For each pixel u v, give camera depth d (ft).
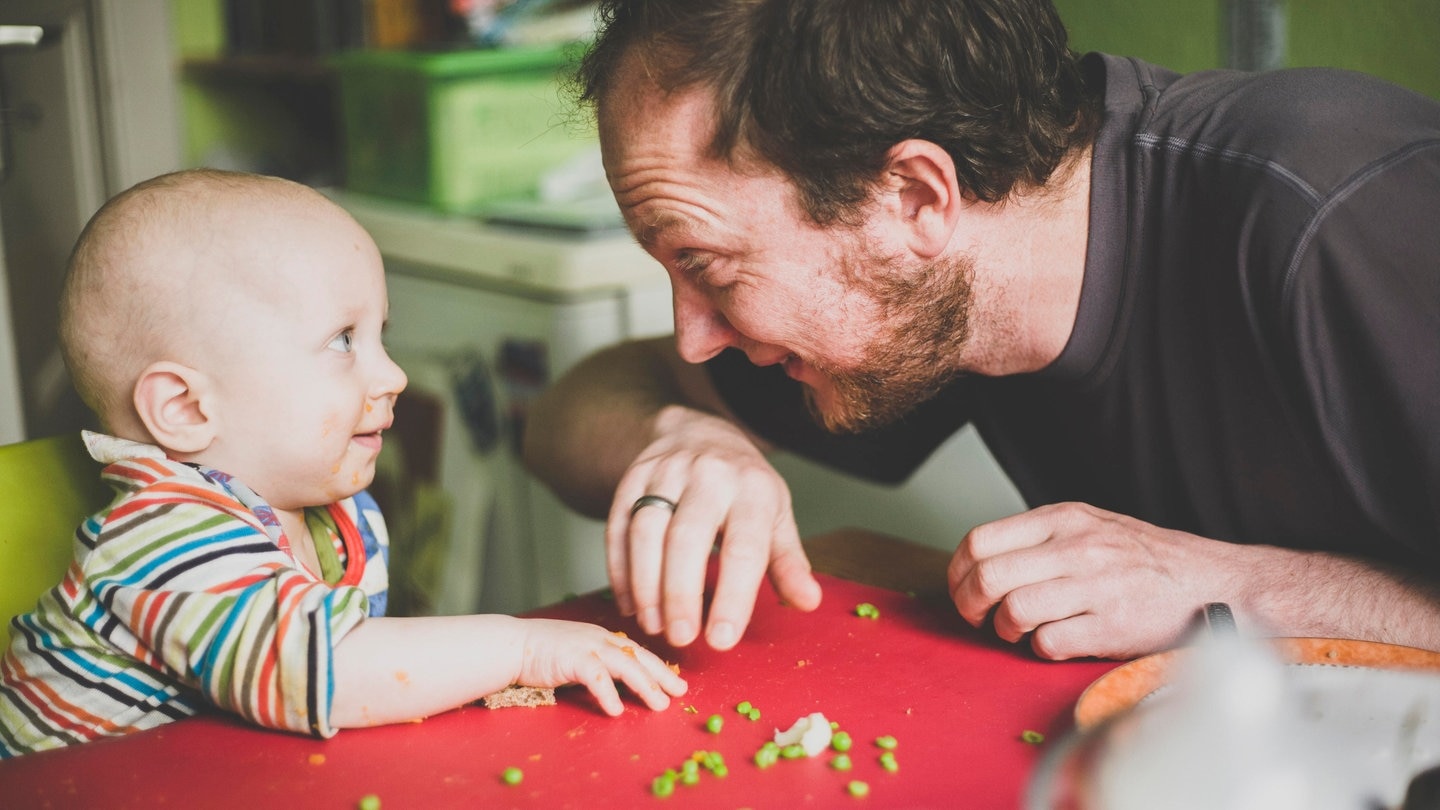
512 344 7.28
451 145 7.89
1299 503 3.40
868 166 3.00
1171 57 6.36
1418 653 2.59
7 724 2.92
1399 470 2.97
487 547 7.68
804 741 2.48
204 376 2.93
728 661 2.97
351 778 2.40
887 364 3.35
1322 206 3.00
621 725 2.62
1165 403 3.53
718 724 2.58
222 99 9.31
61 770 2.44
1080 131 3.52
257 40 9.28
